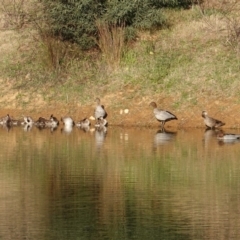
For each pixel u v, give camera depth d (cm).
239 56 2959
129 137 2573
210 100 2803
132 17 3184
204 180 1931
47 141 2514
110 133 2673
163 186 1873
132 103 2872
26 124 2883
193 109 2794
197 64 2955
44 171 2038
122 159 2188
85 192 1820
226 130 2689
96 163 2134
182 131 2702
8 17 3391
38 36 3238
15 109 2981
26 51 3198
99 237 1496
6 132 2734
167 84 2898
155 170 2045
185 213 1645
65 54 3131
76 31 3148
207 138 2541
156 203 1719
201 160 2169
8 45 3253
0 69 3142
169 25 3203
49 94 2998
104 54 3089
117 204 1712
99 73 3031
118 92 2927
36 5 3369
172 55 3030
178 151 2306
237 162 2138
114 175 1995
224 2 3309
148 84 2920
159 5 3306
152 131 2706
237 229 1536
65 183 1911
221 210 1659
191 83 2875
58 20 3152
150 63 3008
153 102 2797
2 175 1998
